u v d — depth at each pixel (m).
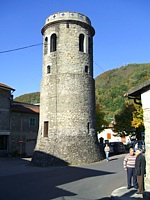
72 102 23.84
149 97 10.07
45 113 24.67
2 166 21.59
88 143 23.59
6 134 31.36
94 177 14.62
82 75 24.91
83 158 22.39
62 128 23.30
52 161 21.55
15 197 9.66
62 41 25.08
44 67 26.02
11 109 32.47
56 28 25.59
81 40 26.59
